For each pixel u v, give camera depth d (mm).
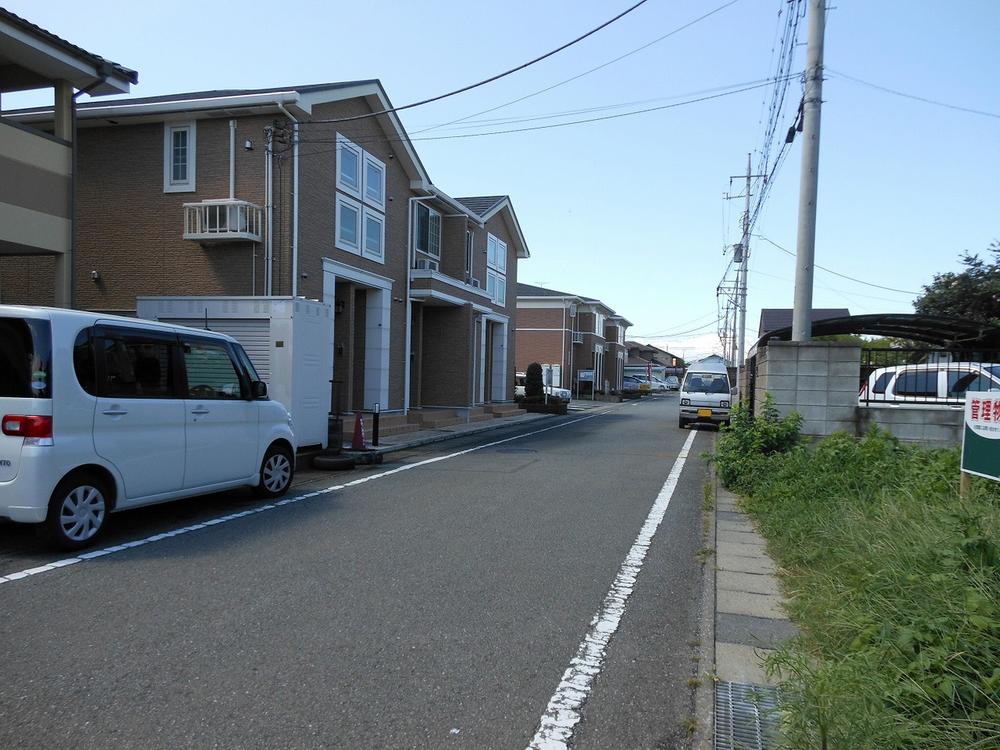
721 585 5352
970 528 4238
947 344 12250
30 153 10055
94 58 10266
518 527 7320
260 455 8398
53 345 5859
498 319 27156
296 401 11312
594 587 5387
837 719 2814
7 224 9773
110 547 6223
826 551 5547
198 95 15570
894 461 7727
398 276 19016
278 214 13680
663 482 10539
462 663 3957
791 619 4629
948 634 3279
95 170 14555
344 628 4414
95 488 6188
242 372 8219
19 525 6953
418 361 21422
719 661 3982
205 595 4969
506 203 27547
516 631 4453
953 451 7746
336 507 8227
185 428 7180
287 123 13688
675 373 96125
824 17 10055
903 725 2773
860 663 3285
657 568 5941
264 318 11297
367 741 3121
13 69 11133
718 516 7961
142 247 14328
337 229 15523
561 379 44031
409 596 5051
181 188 14102
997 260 19531
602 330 55125
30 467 5660
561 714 3426
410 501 8664
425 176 19688
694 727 3312
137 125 14328
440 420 20250
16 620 4438
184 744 3045
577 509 8328
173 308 11695
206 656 3945
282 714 3328
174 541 6492
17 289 15336
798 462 8508
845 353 9711
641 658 4105
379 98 16656
